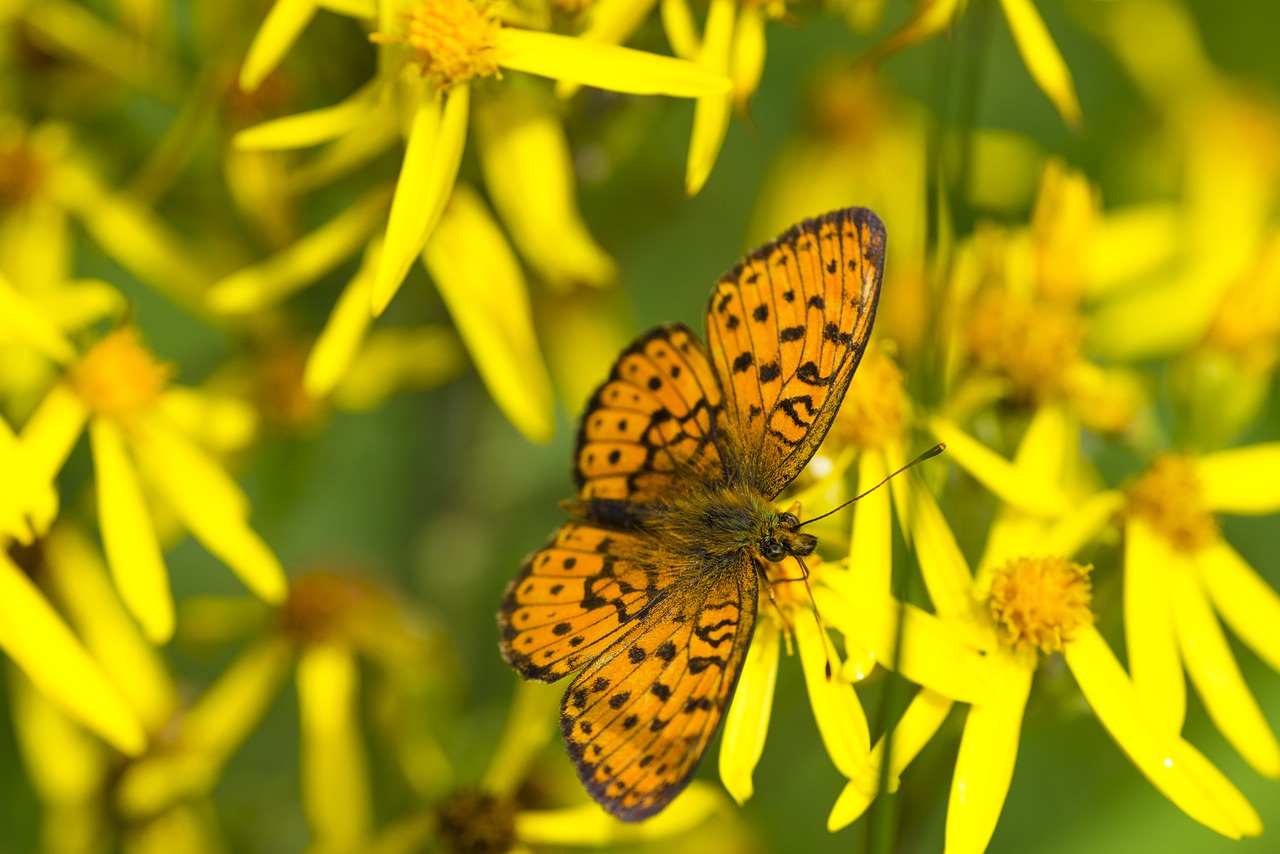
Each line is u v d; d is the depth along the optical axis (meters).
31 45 0.37
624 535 0.35
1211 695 0.35
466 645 0.39
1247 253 0.41
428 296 0.38
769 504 0.35
